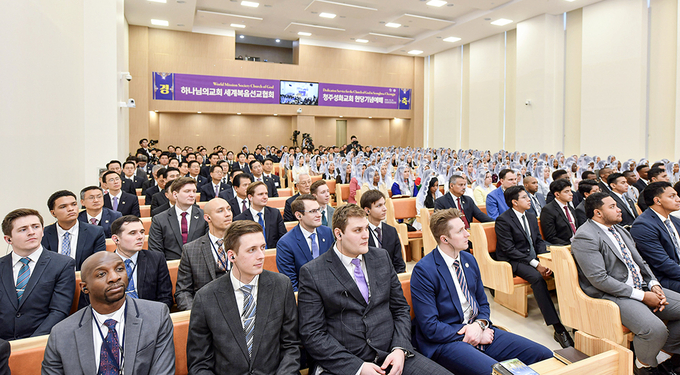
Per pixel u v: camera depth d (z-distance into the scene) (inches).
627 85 480.7
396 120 853.8
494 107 659.4
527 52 582.2
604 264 112.2
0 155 134.4
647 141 476.7
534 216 159.8
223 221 112.0
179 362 81.3
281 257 121.6
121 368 68.6
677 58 440.5
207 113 717.3
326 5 550.3
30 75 164.7
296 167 399.2
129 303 72.7
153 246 137.8
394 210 221.0
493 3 529.3
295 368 79.4
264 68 711.7
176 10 550.0
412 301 98.8
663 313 108.8
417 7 564.7
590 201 116.6
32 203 165.8
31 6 166.4
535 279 135.9
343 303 84.8
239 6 575.5
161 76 651.5
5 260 95.9
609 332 104.2
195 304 76.9
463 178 190.5
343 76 767.1
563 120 568.1
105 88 300.7
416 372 81.7
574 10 550.0
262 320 78.3
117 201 193.8
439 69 785.6
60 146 213.6
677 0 446.0
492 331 97.1
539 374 67.1
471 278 101.3
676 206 125.1
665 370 108.0
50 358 65.8
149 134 661.9
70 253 118.3
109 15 301.1
